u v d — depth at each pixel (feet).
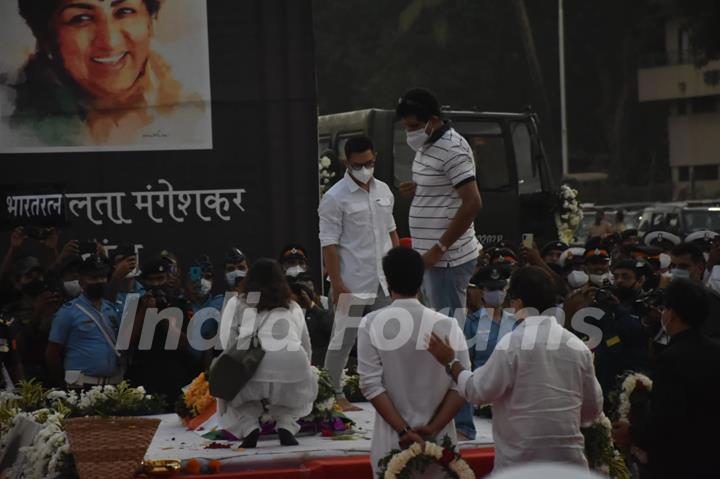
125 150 75.46
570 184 295.07
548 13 350.23
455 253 56.29
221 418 59.52
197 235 76.07
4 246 75.56
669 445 46.42
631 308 67.51
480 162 126.82
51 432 56.75
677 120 369.71
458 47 330.13
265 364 58.08
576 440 46.55
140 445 53.67
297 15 75.41
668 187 348.38
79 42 75.05
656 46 363.15
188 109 75.46
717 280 75.31
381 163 122.83
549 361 46.37
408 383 48.21
